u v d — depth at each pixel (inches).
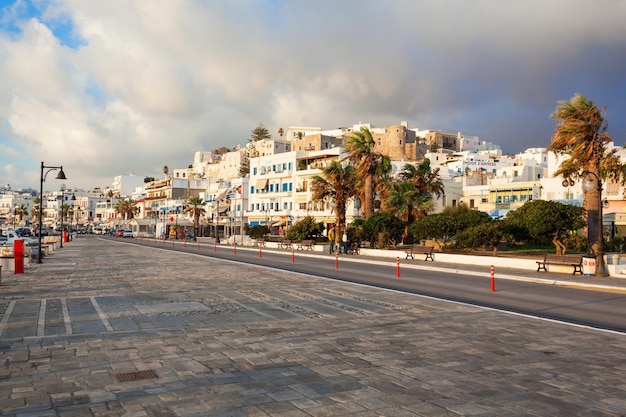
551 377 296.5
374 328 444.5
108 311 518.6
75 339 388.8
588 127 971.9
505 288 793.6
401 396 257.8
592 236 1024.9
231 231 3649.1
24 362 320.8
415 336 412.2
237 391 263.9
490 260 1198.3
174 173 6934.1
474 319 498.6
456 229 1427.2
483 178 3201.3
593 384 283.4
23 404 242.5
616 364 328.2
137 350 354.0
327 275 967.6
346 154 2657.5
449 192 2792.8
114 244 2564.0
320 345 374.6
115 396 254.8
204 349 358.6
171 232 3983.8
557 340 402.9
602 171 1283.2
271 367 312.0
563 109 997.8
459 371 307.0
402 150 4953.3
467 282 879.7
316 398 253.4
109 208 6835.6
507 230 1263.5
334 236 1833.2
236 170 5639.8
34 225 7249.0
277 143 5128.0
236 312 519.8
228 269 1055.0
